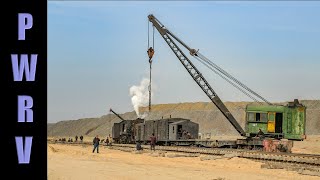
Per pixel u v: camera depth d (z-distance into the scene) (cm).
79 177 2738
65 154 5491
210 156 4944
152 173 3186
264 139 5894
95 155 5475
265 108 6069
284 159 4191
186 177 2989
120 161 4422
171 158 4950
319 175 3241
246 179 2986
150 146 7000
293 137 5994
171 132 7338
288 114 6019
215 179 2923
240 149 5900
